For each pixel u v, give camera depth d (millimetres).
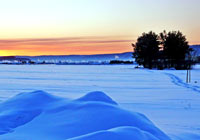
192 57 58031
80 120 4133
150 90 15188
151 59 64812
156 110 8398
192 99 11203
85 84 19297
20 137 3748
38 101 5227
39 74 34406
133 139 3076
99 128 3877
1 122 4418
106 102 5137
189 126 6094
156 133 3922
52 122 4223
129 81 22672
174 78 27078
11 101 5410
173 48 57188
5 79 24234
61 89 15602
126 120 4055
